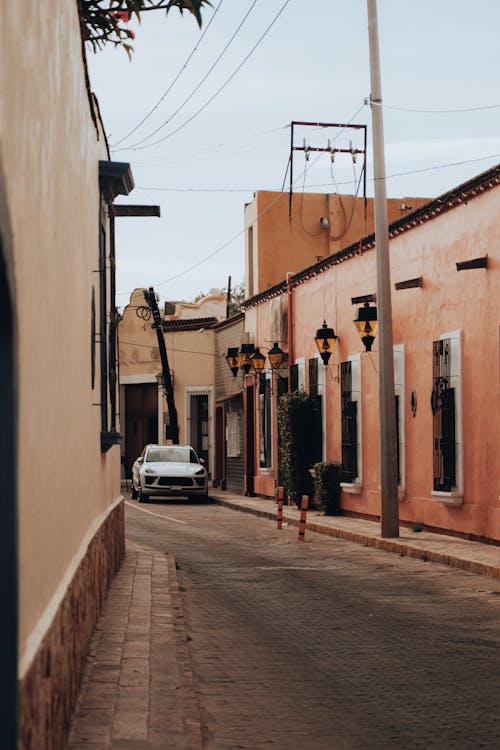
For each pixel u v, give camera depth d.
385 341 20.42
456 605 12.66
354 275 25.33
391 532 20.03
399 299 22.14
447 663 9.25
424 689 8.29
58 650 5.80
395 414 20.44
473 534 18.70
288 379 30.84
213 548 19.64
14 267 4.27
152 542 20.59
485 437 18.11
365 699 7.97
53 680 5.49
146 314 47.16
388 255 20.62
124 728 6.76
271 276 36.78
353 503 25.34
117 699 7.55
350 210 37.41
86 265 9.51
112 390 14.45
